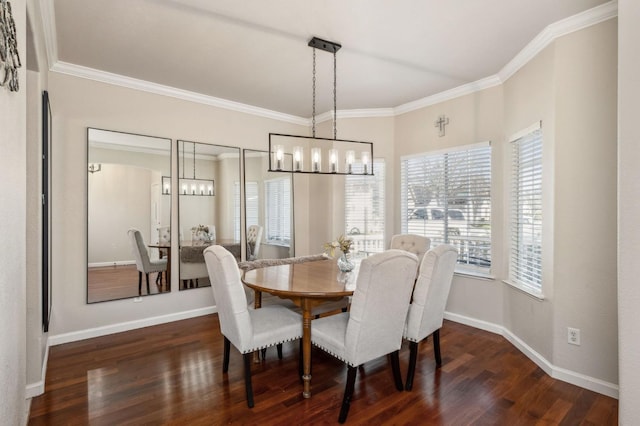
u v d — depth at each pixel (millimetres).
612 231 2303
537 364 2773
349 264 2920
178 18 2447
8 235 1158
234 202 4344
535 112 2857
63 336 3191
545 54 2703
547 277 2674
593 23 2379
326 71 3367
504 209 3422
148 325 3672
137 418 2045
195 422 2012
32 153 2252
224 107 4254
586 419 2066
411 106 4289
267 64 3209
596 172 2367
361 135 4598
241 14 2398
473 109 3695
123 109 3521
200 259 4055
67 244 3221
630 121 1382
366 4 2277
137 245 3621
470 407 2186
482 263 3646
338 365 2775
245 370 2193
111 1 2240
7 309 1146
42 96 2457
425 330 2480
